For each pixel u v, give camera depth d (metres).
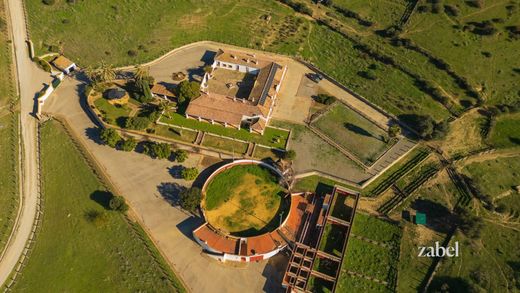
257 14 134.25
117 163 103.56
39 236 93.94
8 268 90.00
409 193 97.75
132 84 117.19
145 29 130.38
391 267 87.69
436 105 112.81
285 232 90.69
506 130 108.94
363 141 106.88
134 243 91.00
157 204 96.94
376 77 118.19
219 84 116.69
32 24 130.75
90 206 96.69
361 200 96.94
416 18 128.00
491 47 121.69
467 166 102.25
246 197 96.94
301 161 103.06
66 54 125.56
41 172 103.69
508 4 128.50
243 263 88.25
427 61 120.25
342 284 85.25
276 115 111.38
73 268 88.69
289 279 84.31
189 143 105.25
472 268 87.00
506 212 95.12
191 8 134.88
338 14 133.25
